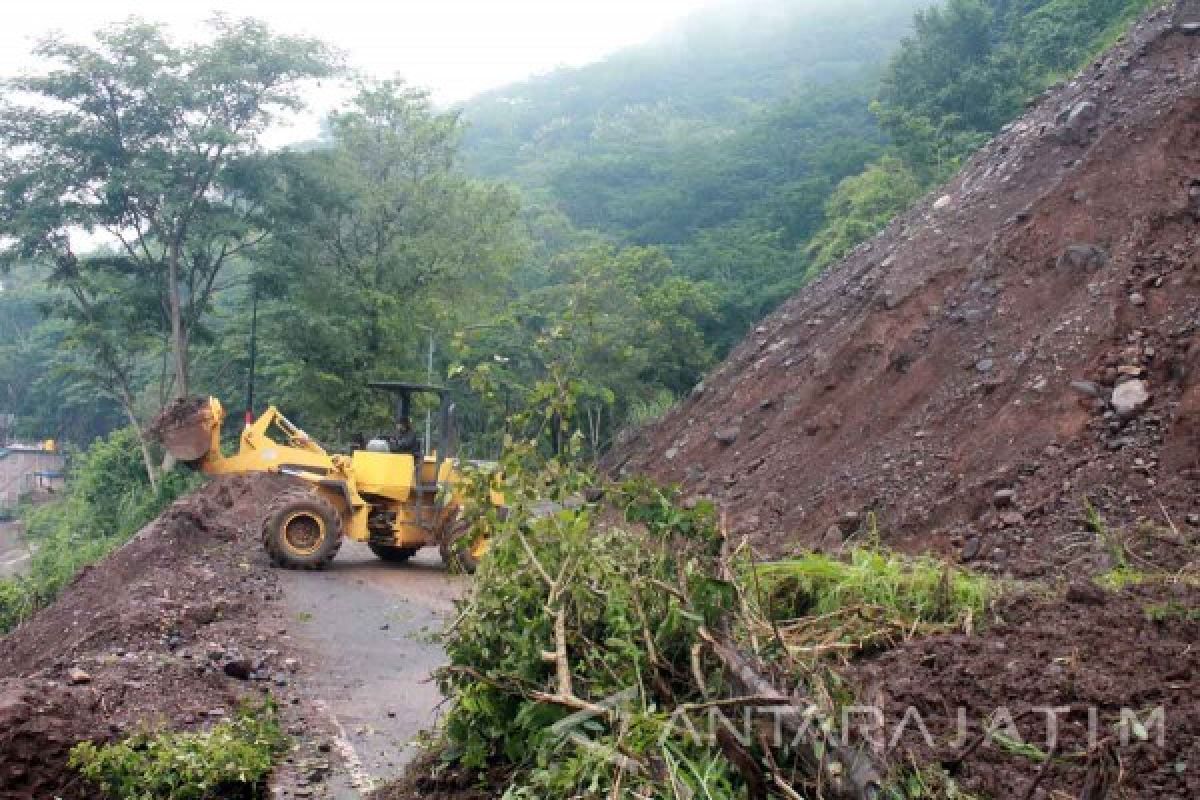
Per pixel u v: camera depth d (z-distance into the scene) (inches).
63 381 2059.5
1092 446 391.5
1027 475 397.1
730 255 1729.8
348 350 1051.9
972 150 1280.8
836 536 450.3
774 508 526.3
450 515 526.6
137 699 280.2
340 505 538.6
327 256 1162.0
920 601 235.8
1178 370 398.3
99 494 1017.5
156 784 226.1
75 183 960.3
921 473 448.5
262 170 1013.8
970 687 193.6
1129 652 205.3
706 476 644.7
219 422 544.7
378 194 1191.6
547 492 212.2
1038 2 1684.3
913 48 1601.9
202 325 1041.5
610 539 207.2
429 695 306.3
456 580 492.1
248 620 393.7
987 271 542.9
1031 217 545.3
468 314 1240.8
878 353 582.9
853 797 146.1
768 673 172.7
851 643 219.9
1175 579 257.3
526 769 190.7
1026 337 480.7
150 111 971.3
